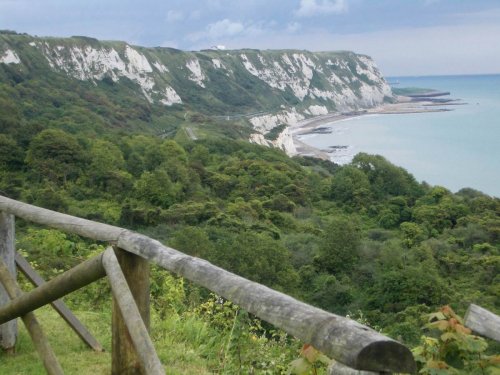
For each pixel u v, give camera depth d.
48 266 8.45
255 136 115.62
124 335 2.69
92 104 106.44
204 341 4.75
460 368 2.59
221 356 4.23
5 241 3.85
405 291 31.42
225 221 45.81
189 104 153.75
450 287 35.28
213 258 33.62
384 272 36.72
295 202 62.84
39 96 98.00
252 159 77.94
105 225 2.73
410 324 16.94
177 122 121.69
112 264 2.33
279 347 4.45
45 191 47.91
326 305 33.88
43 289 2.72
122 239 2.51
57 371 2.85
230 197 61.66
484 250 44.62
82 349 4.19
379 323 29.23
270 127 161.50
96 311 5.83
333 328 1.40
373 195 67.38
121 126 102.38
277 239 44.41
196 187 60.97
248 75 194.88
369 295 33.47
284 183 66.56
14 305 2.96
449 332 2.57
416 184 71.31
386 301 31.89
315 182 72.25
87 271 2.48
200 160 75.75
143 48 162.00
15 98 91.38
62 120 85.06
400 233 52.53
